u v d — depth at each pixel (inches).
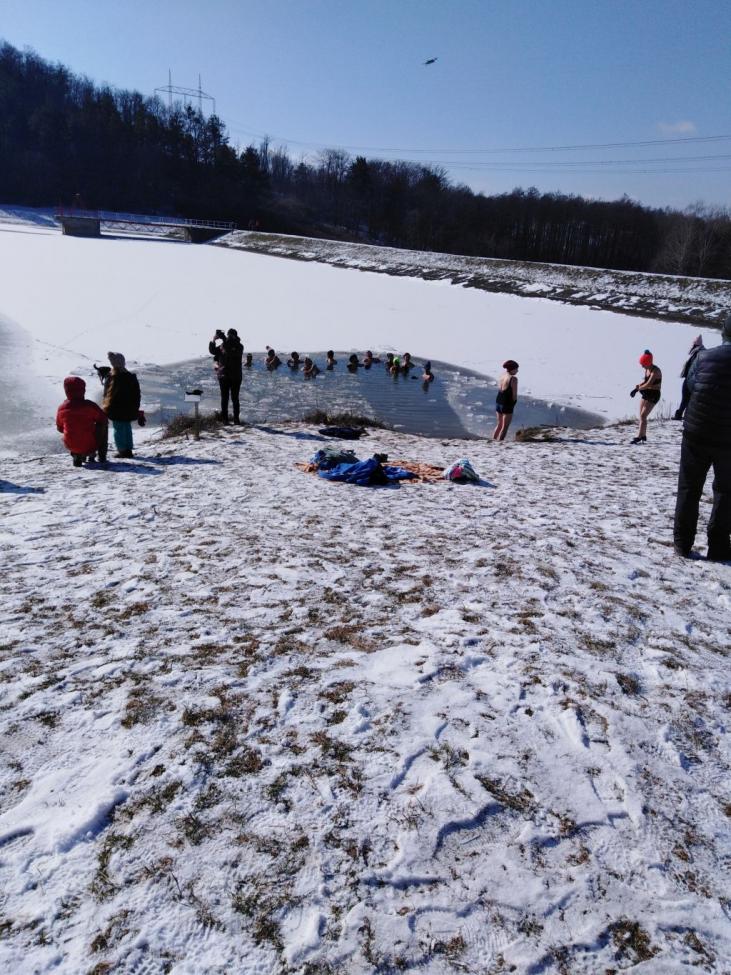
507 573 194.9
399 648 143.3
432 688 125.6
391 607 169.2
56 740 110.6
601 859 87.6
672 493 327.3
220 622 160.4
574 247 4104.3
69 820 91.7
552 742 110.7
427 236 4293.8
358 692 123.8
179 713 117.4
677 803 98.7
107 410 397.4
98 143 4269.2
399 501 303.1
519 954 74.0
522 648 144.1
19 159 4020.7
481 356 1059.9
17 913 77.8
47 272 1551.4
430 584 186.2
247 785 98.7
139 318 1116.5
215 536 237.9
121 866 84.5
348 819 92.4
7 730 113.4
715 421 191.0
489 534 242.1
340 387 818.2
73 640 150.9
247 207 4308.6
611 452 468.8
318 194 5167.3
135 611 169.2
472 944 75.0
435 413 719.7
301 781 99.6
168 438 490.9
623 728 115.4
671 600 177.6
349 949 73.8
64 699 123.3
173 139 4525.1
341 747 107.7
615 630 156.8
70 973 70.7
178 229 3595.0
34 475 356.8
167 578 193.6
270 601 173.8
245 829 90.4
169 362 849.5
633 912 79.9
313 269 2188.7
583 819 94.3
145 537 239.5
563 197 4237.2
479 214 4269.2
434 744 108.7
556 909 79.7
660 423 631.2
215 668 134.1
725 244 2930.6
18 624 160.9
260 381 820.0
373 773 101.5
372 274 2218.3
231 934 75.5
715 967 73.7
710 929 78.4
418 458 434.0
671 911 80.4
